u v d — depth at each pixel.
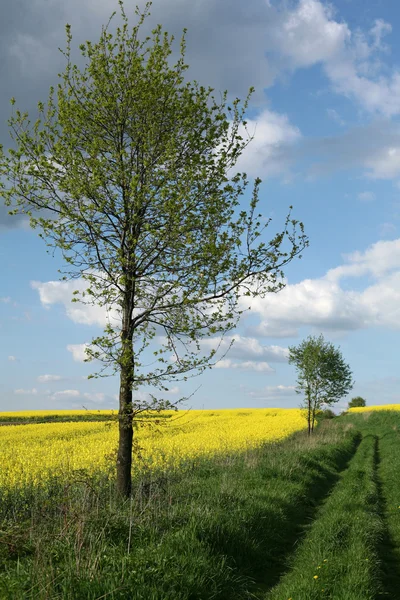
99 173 10.71
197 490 12.84
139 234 11.30
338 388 37.81
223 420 47.44
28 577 6.09
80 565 6.45
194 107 11.20
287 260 11.13
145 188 10.83
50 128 10.96
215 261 10.83
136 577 6.35
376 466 21.69
